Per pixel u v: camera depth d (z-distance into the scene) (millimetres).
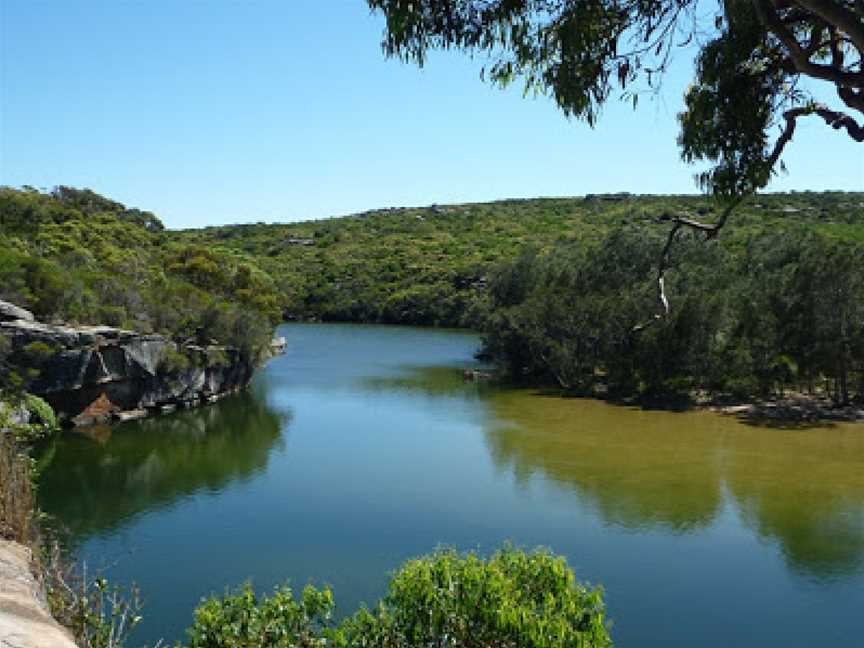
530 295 68250
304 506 28484
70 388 41375
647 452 37562
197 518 26969
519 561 9266
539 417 47062
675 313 51438
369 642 8375
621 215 118062
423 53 5258
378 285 123312
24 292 44375
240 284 80562
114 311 48062
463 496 29953
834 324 49312
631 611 19844
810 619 19438
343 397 54688
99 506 28250
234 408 50156
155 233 102312
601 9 5125
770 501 29312
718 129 5555
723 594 20922
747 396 52469
